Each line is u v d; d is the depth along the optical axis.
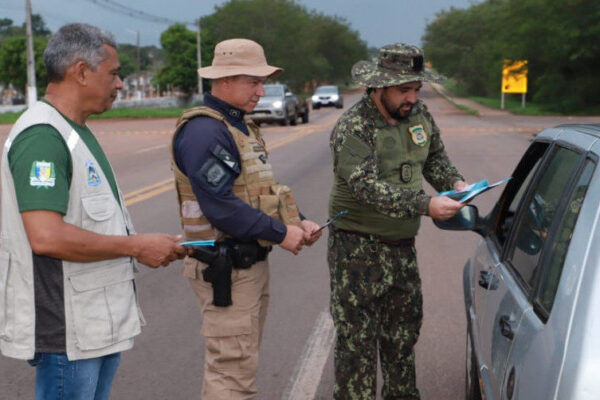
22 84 84.88
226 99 2.96
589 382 1.67
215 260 2.92
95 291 2.38
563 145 2.69
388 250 3.32
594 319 1.75
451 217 3.11
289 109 30.61
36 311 2.35
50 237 2.24
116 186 2.59
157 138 24.22
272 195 3.00
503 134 24.28
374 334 3.39
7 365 4.51
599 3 40.69
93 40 2.41
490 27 52.12
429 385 4.16
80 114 2.45
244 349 3.04
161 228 8.61
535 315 2.16
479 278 3.36
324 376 4.31
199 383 4.26
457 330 5.06
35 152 2.27
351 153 3.14
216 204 2.82
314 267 6.92
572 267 1.94
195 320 5.37
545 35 44.03
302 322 5.29
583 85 42.28
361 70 3.18
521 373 2.08
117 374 4.40
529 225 2.74
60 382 2.40
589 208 2.00
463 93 84.75
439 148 3.56
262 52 3.02
